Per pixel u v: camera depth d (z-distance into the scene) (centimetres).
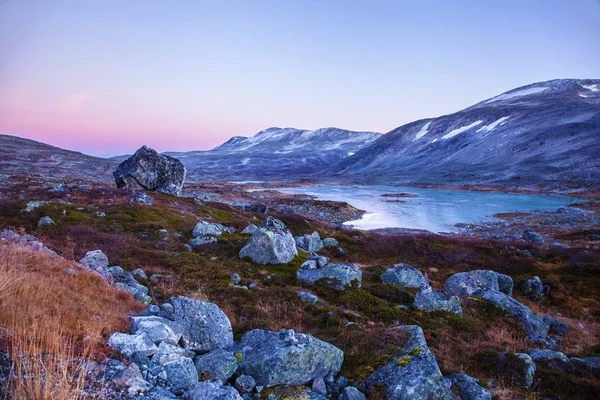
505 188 11606
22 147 17100
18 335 649
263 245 2262
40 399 516
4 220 2725
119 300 1094
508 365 1107
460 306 1650
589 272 2520
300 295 1638
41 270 1102
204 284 1711
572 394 1035
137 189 4962
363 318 1461
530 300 2153
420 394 825
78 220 2922
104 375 646
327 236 3450
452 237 3475
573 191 10188
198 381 763
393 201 9288
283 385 832
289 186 14950
